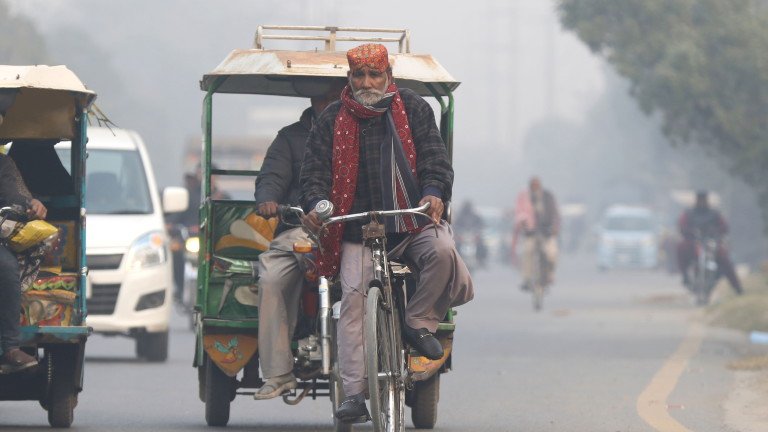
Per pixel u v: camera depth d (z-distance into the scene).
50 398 25.09
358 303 20.30
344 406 20.11
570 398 31.23
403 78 24.38
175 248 54.38
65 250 24.91
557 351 44.09
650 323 58.38
